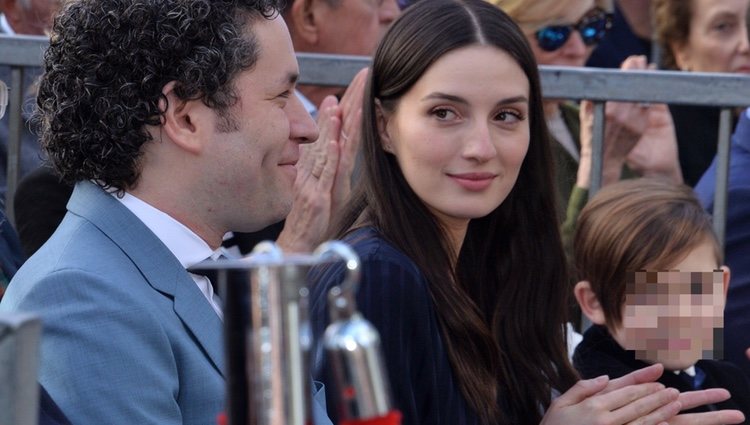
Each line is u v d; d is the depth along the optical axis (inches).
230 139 110.7
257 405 66.6
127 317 103.5
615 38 253.3
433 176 128.0
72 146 110.1
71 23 110.1
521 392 137.8
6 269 142.2
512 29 130.7
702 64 238.7
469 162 127.3
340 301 67.7
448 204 128.0
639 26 255.9
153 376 102.7
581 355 157.2
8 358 64.1
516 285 141.4
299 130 115.4
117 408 100.6
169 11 108.2
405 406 120.1
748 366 183.6
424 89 127.7
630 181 164.4
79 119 109.5
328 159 173.0
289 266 66.0
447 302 127.0
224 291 68.1
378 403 66.1
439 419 124.1
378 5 218.4
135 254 108.3
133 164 110.0
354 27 216.8
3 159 185.9
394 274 122.6
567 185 201.9
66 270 104.4
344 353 66.2
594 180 187.5
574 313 186.7
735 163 194.1
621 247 154.9
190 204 111.4
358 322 67.1
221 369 108.6
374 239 126.4
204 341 108.2
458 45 127.6
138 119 108.2
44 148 113.3
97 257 106.4
